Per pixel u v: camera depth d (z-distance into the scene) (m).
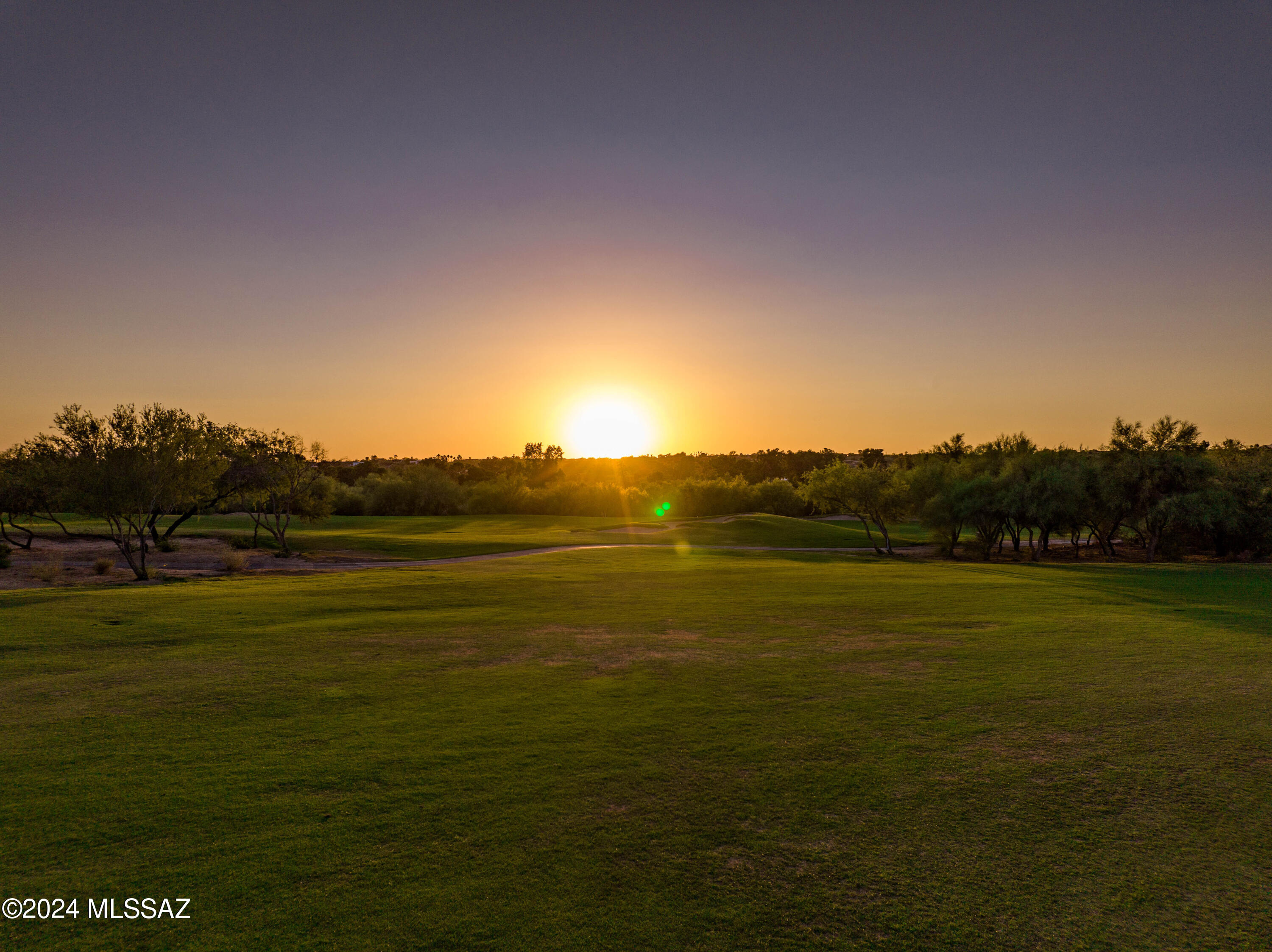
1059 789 7.25
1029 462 49.31
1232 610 19.17
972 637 15.53
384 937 4.94
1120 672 12.05
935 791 7.26
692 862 5.89
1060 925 4.97
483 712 10.21
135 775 7.88
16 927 5.07
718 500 96.94
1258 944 4.73
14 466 38.81
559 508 97.69
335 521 77.25
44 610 19.72
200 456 32.38
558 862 5.91
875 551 56.19
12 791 7.45
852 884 5.53
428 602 22.44
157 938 4.94
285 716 10.06
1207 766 7.81
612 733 9.21
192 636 16.38
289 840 6.34
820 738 8.95
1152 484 44.91
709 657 14.01
